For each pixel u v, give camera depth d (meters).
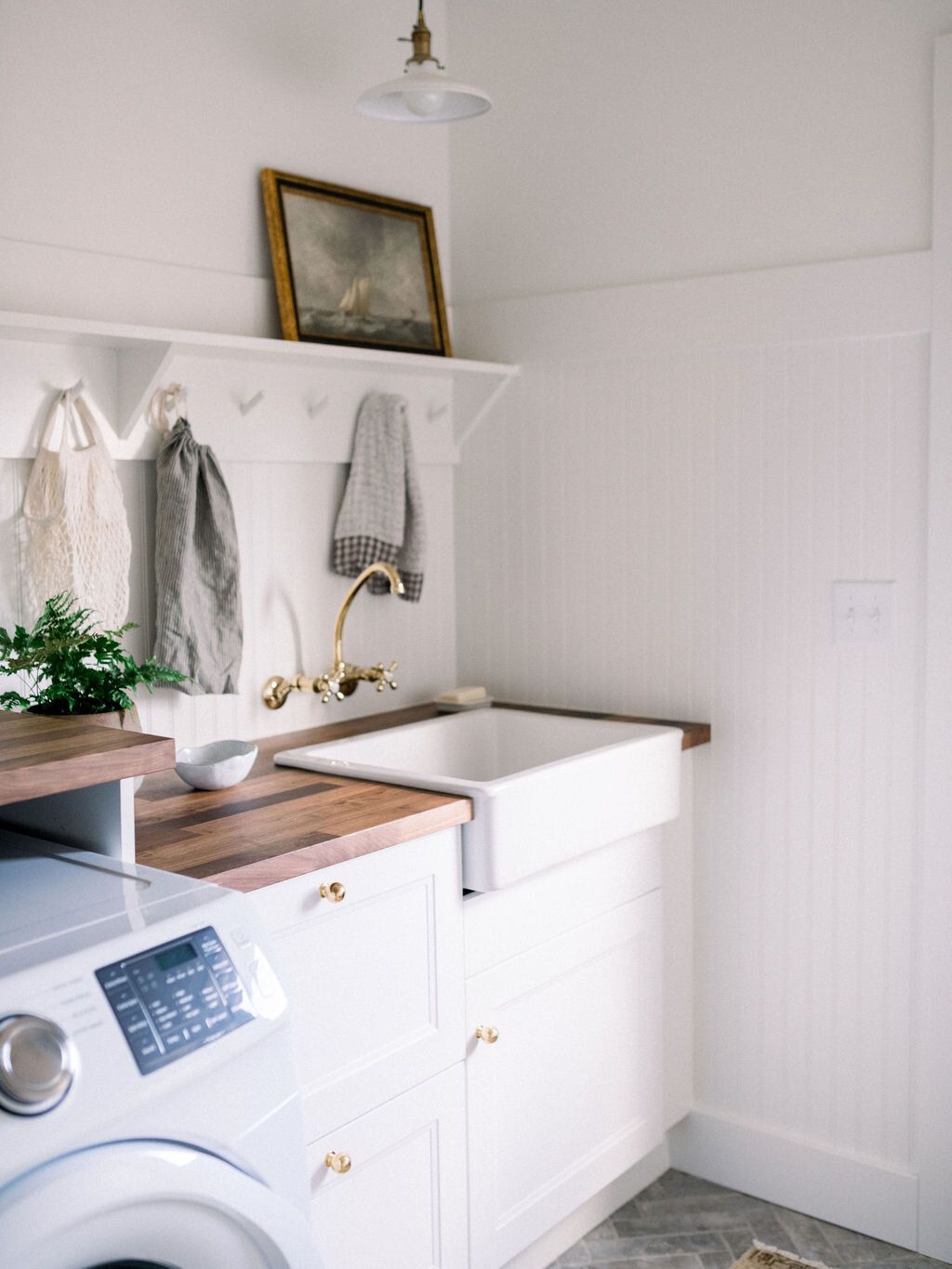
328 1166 1.70
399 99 2.14
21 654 1.78
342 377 2.46
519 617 2.74
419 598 2.67
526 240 2.66
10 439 1.91
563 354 2.60
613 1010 2.29
